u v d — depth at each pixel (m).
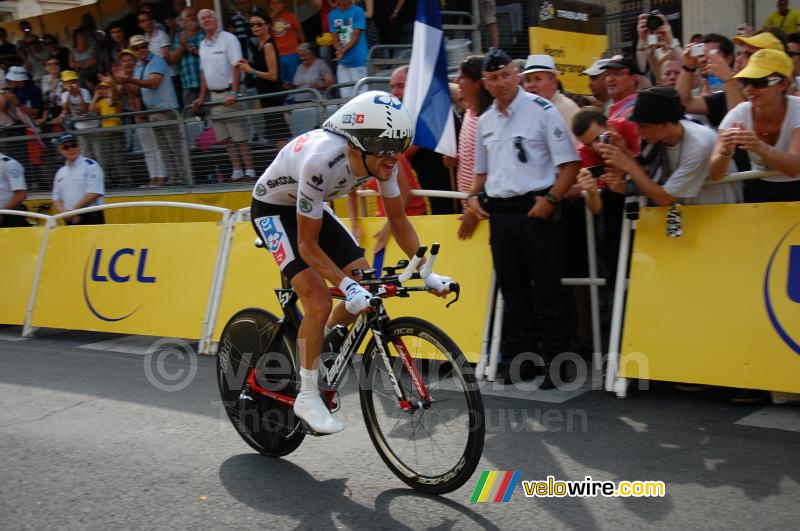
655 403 3.67
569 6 5.73
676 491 2.76
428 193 4.52
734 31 6.33
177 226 5.34
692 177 3.59
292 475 3.09
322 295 2.93
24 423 3.87
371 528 2.63
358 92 5.66
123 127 7.38
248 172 6.68
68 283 5.71
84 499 2.96
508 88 3.82
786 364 3.39
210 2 8.41
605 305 4.39
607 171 3.75
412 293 4.50
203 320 5.09
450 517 2.67
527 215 3.86
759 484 2.77
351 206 4.73
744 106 3.60
